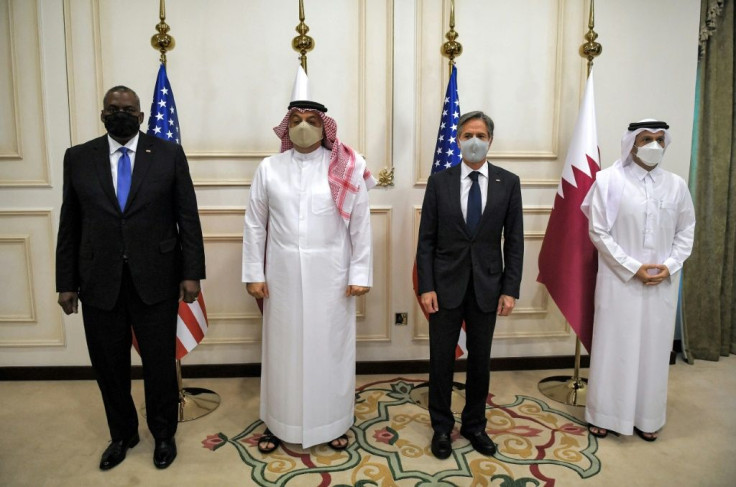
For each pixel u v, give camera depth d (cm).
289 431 206
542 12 284
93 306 184
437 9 278
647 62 291
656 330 216
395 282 293
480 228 195
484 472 196
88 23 269
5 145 275
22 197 278
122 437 205
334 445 213
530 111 290
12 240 280
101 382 196
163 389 199
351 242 210
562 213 256
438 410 210
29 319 285
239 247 287
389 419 241
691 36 291
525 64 287
